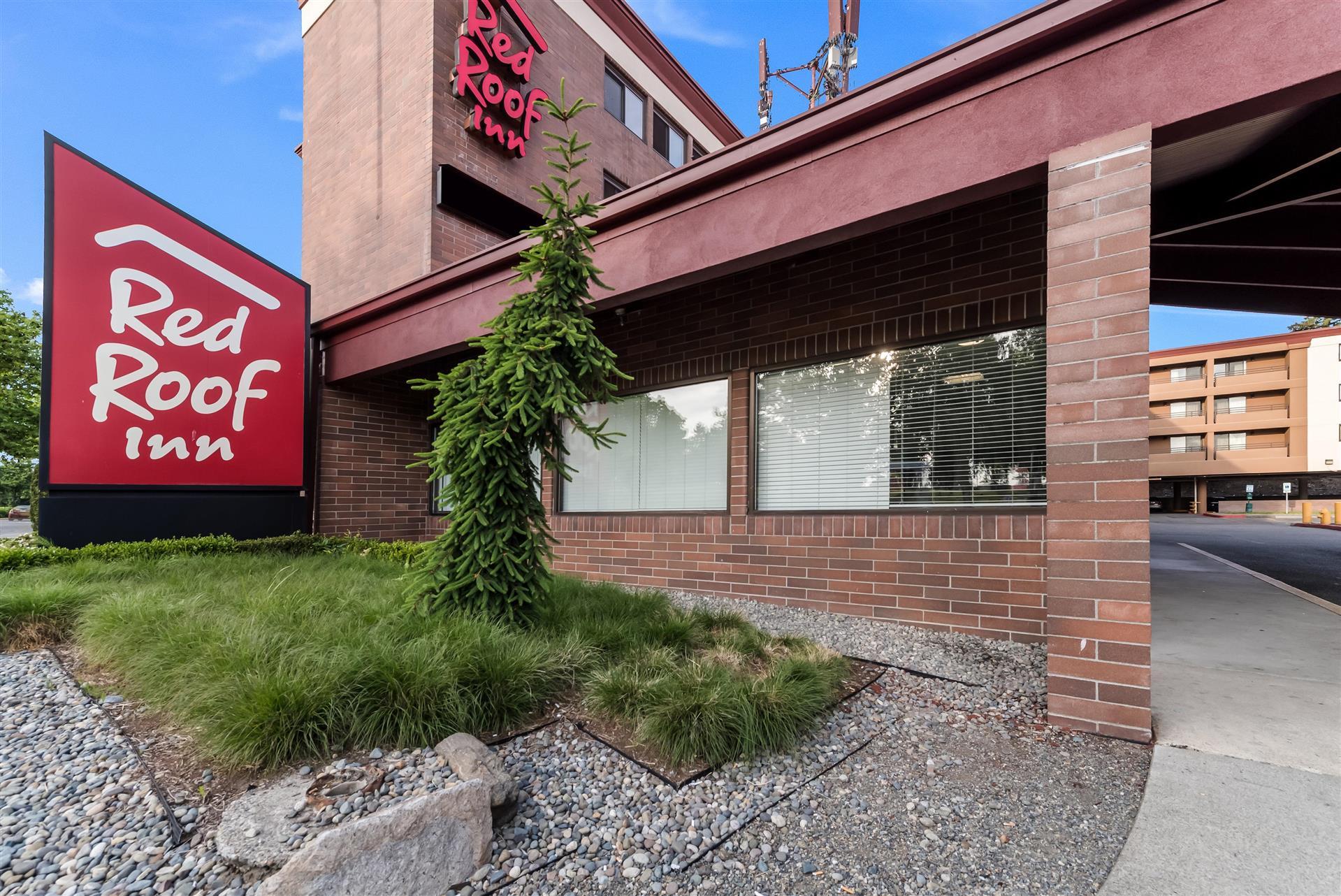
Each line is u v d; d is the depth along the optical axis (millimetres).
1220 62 2711
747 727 2652
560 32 10938
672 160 14336
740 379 6117
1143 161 2869
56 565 5172
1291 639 4555
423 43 9016
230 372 7176
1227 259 6297
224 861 1810
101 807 2064
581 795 2355
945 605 4719
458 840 1880
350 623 3490
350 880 1626
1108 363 2922
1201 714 3107
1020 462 4609
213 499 7043
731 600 5930
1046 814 2256
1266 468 29906
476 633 3236
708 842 2090
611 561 6992
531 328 3854
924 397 5094
